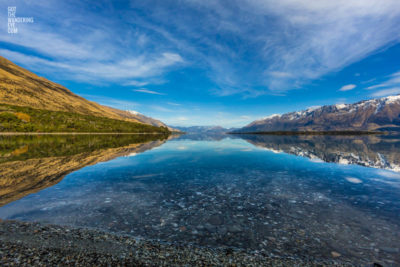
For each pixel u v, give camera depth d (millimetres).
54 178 10719
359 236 5066
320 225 5656
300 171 13086
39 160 16469
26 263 3822
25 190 8586
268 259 4172
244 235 5117
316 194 8383
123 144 37844
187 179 10883
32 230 5137
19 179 10367
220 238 4969
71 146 30703
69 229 5250
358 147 30828
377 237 5023
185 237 4988
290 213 6477
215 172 12711
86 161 16484
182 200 7637
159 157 19562
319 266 3975
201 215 6281
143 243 4660
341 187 9406
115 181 10273
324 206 7070
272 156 20578
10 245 4418
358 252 4422
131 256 4145
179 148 30031
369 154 21812
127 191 8656
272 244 4734
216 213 6445
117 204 7125
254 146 34500
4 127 84500
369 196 8109
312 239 4945
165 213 6414
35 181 10047
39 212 6305
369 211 6617
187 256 4207
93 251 4285
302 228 5480
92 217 6023
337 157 19656
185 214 6352
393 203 7324
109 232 5141
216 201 7547
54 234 4961
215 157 19859
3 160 16297
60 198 7645
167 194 8328
